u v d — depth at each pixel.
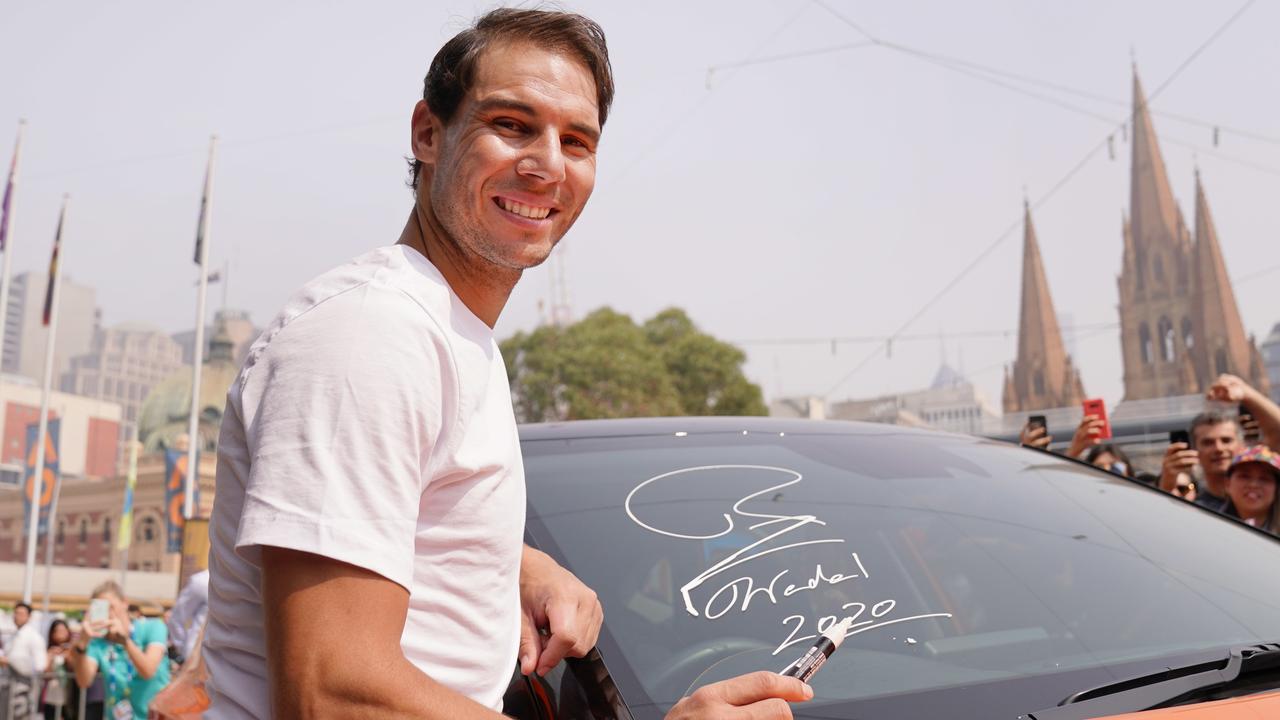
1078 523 1.91
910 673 1.45
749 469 1.93
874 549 1.72
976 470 2.08
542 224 1.32
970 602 1.63
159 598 57.59
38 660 9.88
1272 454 4.64
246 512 1.10
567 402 42.97
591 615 1.47
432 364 1.17
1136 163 83.44
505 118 1.31
